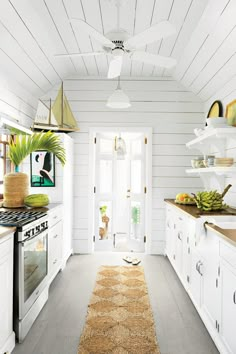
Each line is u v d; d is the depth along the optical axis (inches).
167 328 89.1
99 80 165.6
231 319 67.3
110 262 152.7
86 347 78.6
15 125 110.8
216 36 103.4
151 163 166.4
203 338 84.1
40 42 113.7
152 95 165.8
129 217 188.2
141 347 78.8
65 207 144.8
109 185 181.3
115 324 90.5
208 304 85.8
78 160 166.9
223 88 134.2
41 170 140.4
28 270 85.1
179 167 166.2
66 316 95.4
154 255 167.0
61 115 150.1
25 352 76.3
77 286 120.2
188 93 165.6
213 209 111.7
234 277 65.9
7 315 73.4
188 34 112.3
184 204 134.9
